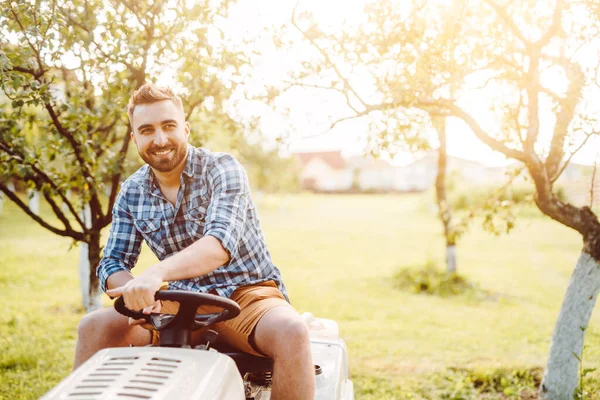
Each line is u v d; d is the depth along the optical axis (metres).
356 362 5.88
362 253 15.89
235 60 4.04
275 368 2.31
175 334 2.21
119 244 2.79
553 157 4.32
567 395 4.26
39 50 3.51
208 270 2.33
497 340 6.92
